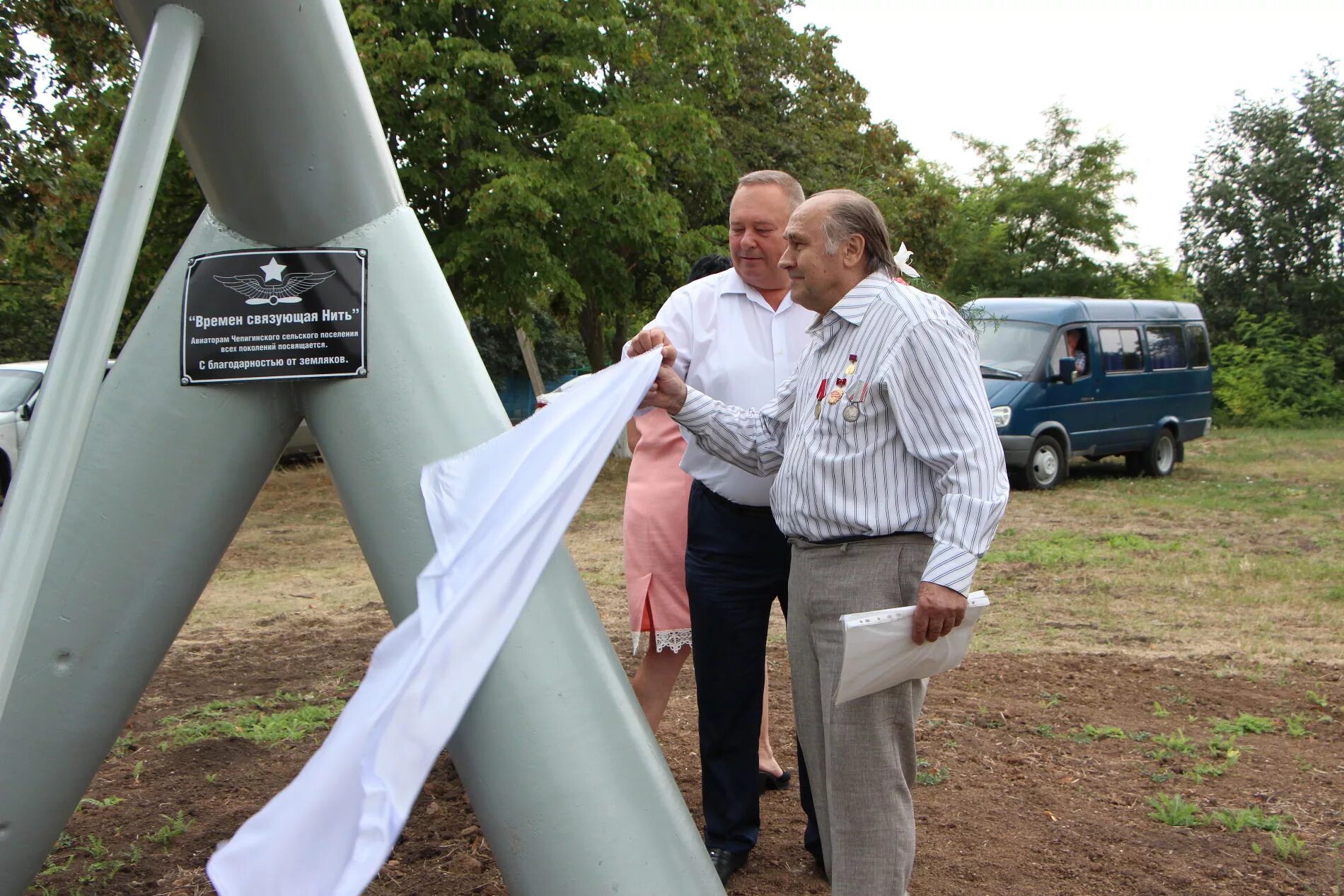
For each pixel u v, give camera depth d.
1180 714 4.85
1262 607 7.16
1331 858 3.40
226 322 2.32
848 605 2.57
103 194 2.03
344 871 1.86
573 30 14.16
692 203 18.70
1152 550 9.26
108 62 10.41
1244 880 3.26
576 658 2.25
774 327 3.23
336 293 2.33
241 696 5.05
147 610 2.34
